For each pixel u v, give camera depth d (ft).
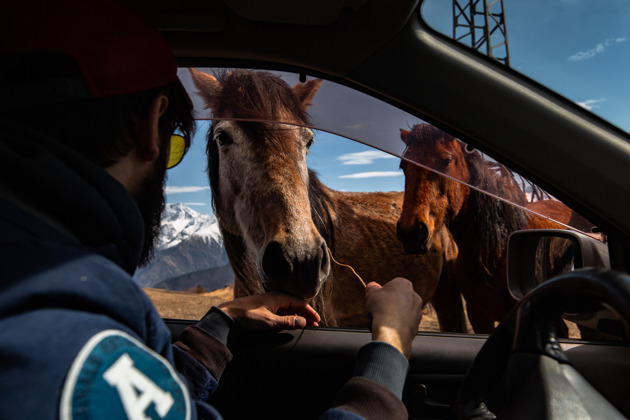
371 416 1.70
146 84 1.66
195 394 2.59
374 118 3.27
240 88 3.43
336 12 2.88
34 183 1.26
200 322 3.07
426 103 2.93
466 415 1.68
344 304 9.90
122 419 1.11
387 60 2.98
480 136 2.87
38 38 1.45
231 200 6.84
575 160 2.75
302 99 3.39
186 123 2.24
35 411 1.00
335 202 10.36
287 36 3.11
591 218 2.81
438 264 11.12
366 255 10.19
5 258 1.15
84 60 1.48
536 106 2.79
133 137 1.69
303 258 5.36
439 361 3.31
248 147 5.96
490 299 9.18
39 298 1.12
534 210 2.93
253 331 3.46
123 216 1.49
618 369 2.64
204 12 3.06
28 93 1.42
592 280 1.35
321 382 3.41
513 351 1.57
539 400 1.41
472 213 9.02
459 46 2.99
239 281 7.91
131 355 1.20
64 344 1.08
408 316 2.36
